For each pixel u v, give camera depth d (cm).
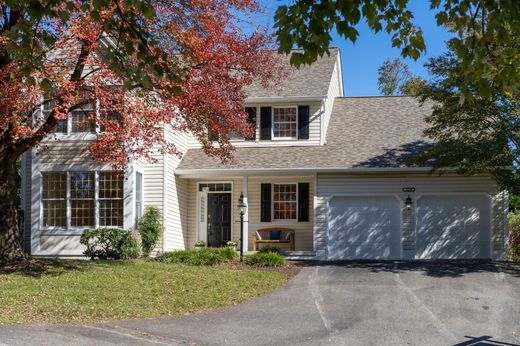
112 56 666
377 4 629
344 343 927
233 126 1509
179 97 1312
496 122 1689
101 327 982
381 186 1962
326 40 623
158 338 931
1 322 984
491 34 602
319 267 1733
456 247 1919
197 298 1226
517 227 2008
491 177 1900
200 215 2192
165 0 1295
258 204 2181
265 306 1186
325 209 1981
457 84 1623
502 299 1236
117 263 1595
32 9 595
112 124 1316
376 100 2525
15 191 1521
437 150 1739
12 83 1145
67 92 1187
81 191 1842
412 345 920
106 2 621
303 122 2162
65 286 1252
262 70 1499
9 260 1489
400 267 1689
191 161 2091
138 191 1880
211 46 1364
